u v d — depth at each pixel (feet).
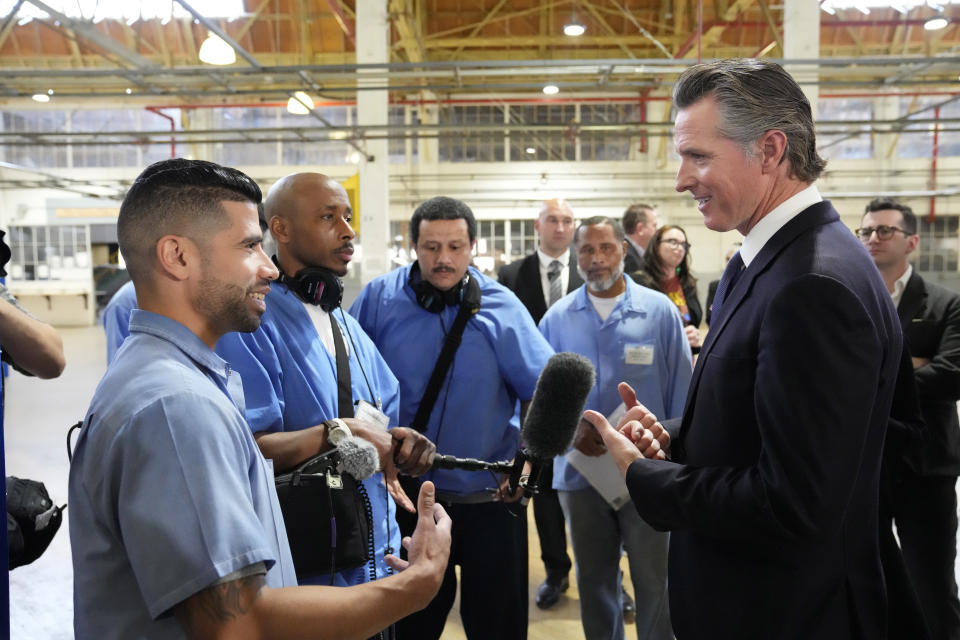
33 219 51.96
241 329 3.13
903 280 7.73
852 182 47.67
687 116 3.64
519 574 6.48
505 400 6.62
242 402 3.32
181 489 2.48
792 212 3.59
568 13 40.63
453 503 6.40
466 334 6.47
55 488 13.75
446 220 6.35
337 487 4.43
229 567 2.44
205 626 2.44
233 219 3.00
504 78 40.83
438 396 6.38
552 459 5.00
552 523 9.42
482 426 6.39
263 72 24.68
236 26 39.27
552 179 48.70
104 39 24.68
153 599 2.43
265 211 5.35
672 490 3.59
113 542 2.66
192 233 2.93
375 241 27.81
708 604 3.75
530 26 41.39
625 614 9.12
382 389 5.66
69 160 51.19
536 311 11.30
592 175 48.52
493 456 6.47
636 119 47.65
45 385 26.40
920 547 7.13
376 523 4.94
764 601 3.51
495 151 48.96
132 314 3.00
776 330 3.23
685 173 3.68
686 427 4.00
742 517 3.28
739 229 3.80
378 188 27.84
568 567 9.53
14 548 4.29
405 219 48.83
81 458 2.77
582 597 7.22
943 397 6.91
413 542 3.25
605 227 7.67
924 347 7.38
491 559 6.39
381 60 25.73
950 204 47.21
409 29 35.83
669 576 4.12
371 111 27.53
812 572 3.44
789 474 3.11
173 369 2.77
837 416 3.06
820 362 3.09
